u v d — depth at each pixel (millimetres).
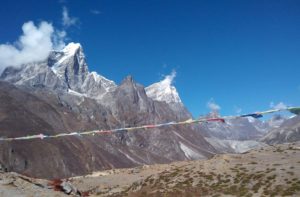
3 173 54781
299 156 97250
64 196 50938
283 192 74625
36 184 54219
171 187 96062
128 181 127500
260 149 114188
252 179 85938
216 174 95438
